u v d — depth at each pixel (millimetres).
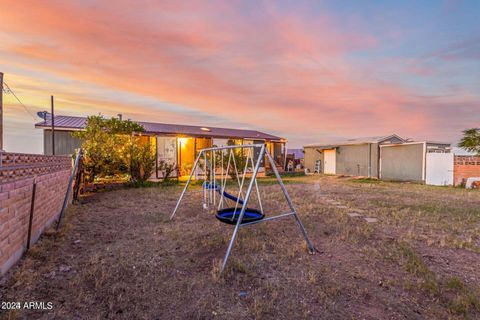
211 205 6980
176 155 15086
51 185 4668
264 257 3441
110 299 2330
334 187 11797
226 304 2320
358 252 3701
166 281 2721
